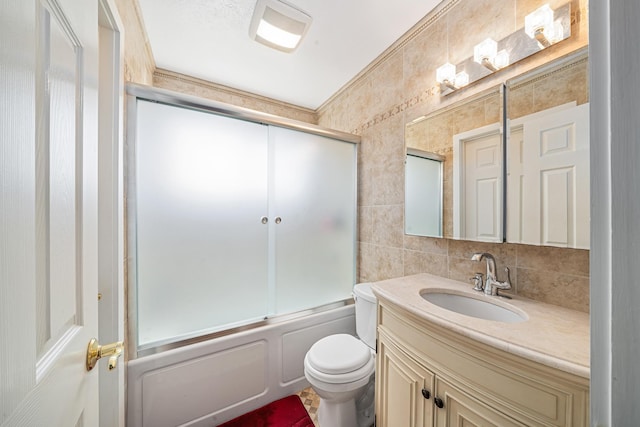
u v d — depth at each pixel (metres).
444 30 1.30
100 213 0.93
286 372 1.54
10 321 0.31
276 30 1.37
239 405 1.38
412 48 1.48
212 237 1.40
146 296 1.23
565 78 0.90
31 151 0.35
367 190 1.87
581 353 0.59
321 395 1.19
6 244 0.30
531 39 0.98
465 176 1.21
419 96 1.45
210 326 1.39
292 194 1.69
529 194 0.98
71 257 0.48
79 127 0.51
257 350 1.44
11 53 0.31
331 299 1.86
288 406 1.45
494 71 1.11
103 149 0.93
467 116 1.20
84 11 0.53
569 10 0.90
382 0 1.24
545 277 0.96
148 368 1.16
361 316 1.52
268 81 1.99
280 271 1.64
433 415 0.82
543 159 0.95
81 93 0.52
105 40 0.93
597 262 0.29
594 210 0.29
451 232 1.26
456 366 0.76
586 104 0.85
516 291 1.04
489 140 1.12
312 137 1.77
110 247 0.94
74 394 0.48
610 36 0.28
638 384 0.26
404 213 1.53
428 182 1.38
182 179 1.32
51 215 0.41
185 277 1.33
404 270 1.56
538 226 0.96
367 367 1.22
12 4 0.31
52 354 0.41
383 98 1.70
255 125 1.55
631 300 0.26
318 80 1.98
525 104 1.00
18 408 0.32
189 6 1.27
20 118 0.33
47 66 0.40
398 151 1.59
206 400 1.29
